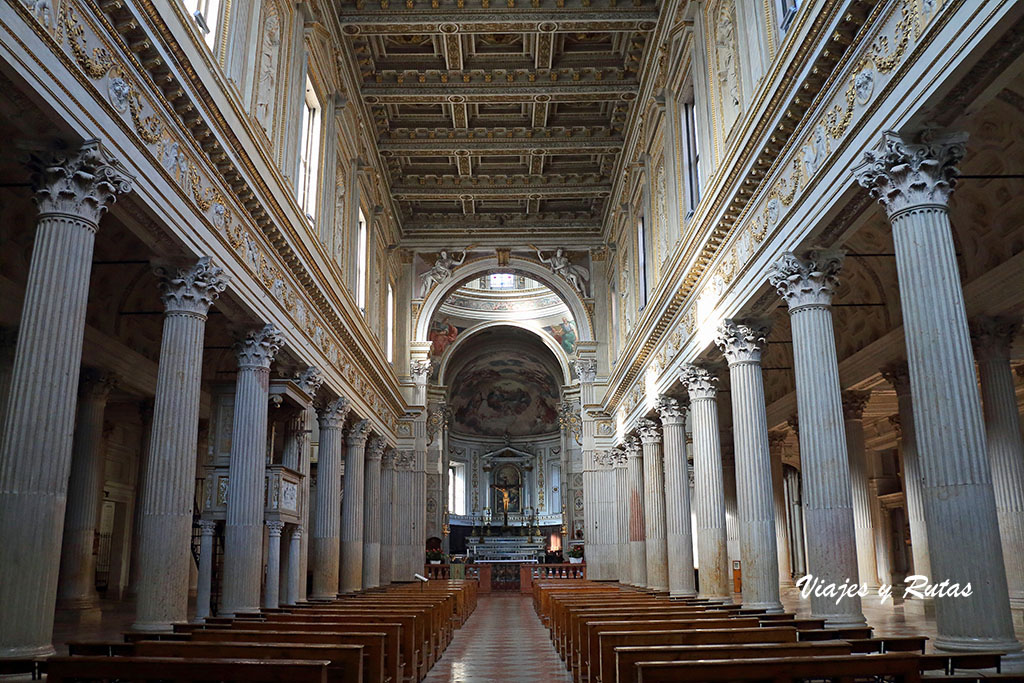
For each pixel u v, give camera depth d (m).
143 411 21.77
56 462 8.80
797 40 11.66
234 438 15.24
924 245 9.41
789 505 39.19
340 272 22.39
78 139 9.19
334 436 22.58
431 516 44.06
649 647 6.62
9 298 14.65
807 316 12.79
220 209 13.33
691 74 19.59
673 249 21.03
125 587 25.48
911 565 29.66
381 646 8.12
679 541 22.34
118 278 17.55
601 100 25.38
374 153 27.50
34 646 8.35
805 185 12.27
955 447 8.85
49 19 8.48
